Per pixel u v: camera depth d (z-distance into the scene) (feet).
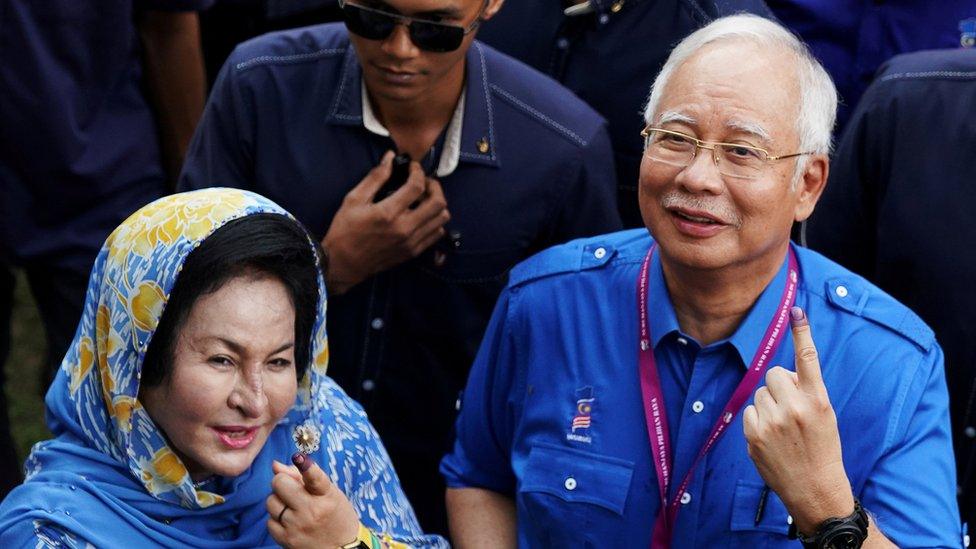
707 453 15.51
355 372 20.81
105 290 14.48
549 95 20.20
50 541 14.24
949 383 18.74
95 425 14.83
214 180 20.20
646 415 15.84
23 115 23.24
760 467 14.24
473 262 20.13
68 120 23.47
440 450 21.22
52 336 25.32
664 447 15.71
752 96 14.52
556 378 16.49
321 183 19.94
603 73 22.02
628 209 22.34
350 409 16.80
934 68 18.89
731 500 15.42
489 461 17.81
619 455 15.93
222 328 14.11
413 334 20.65
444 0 17.89
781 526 15.26
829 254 19.76
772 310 15.61
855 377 15.40
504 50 22.77
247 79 20.07
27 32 22.88
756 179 14.57
